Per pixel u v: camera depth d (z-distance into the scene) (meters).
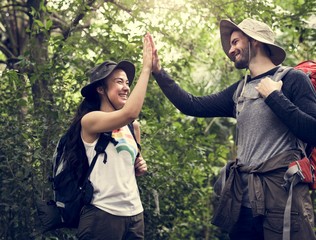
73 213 4.25
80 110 4.35
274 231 4.06
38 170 6.52
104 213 4.17
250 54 4.30
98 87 4.35
